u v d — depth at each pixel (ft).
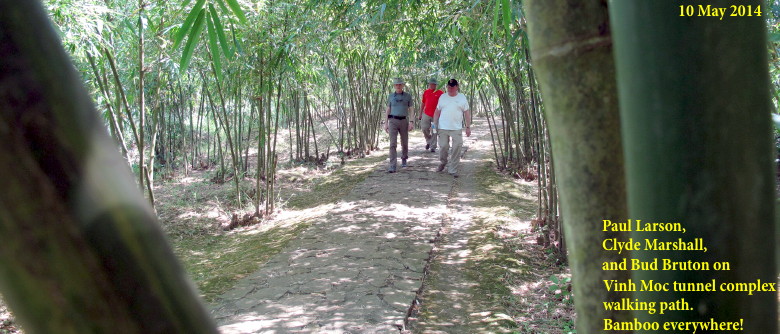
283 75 21.86
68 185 1.33
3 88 1.26
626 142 1.74
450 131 24.99
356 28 19.13
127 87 22.54
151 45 19.47
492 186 23.15
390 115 26.25
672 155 1.62
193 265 15.88
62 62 1.38
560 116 1.93
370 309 10.90
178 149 37.50
